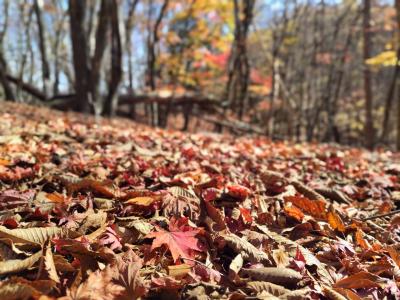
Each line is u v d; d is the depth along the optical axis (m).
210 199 0.50
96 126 1.25
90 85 2.30
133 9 3.53
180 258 0.36
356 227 0.47
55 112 1.84
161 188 0.56
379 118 4.47
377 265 0.39
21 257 0.33
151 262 0.35
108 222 0.40
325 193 0.64
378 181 0.77
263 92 3.31
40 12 3.01
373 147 2.78
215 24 3.45
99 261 0.33
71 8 2.27
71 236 0.36
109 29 2.29
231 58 3.33
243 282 0.33
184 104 2.99
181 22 3.58
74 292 0.28
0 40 3.31
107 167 0.65
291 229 0.46
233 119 2.95
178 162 0.74
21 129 0.94
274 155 1.05
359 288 0.35
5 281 0.27
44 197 0.48
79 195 0.48
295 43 3.51
